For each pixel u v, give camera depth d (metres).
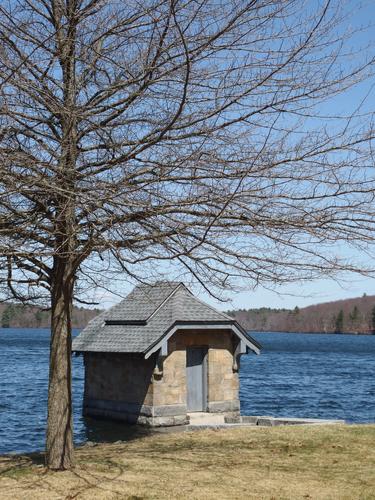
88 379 22.64
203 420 20.34
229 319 21.39
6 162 7.89
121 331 21.89
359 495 9.05
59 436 9.98
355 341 167.00
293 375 51.88
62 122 8.89
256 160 8.30
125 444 13.02
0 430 22.89
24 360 62.91
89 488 9.02
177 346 20.62
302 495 9.00
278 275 8.71
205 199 8.45
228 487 9.29
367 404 33.12
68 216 8.41
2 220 8.44
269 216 8.55
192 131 9.05
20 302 10.61
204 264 8.70
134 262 8.42
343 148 8.40
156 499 8.62
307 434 13.79
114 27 8.70
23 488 8.98
